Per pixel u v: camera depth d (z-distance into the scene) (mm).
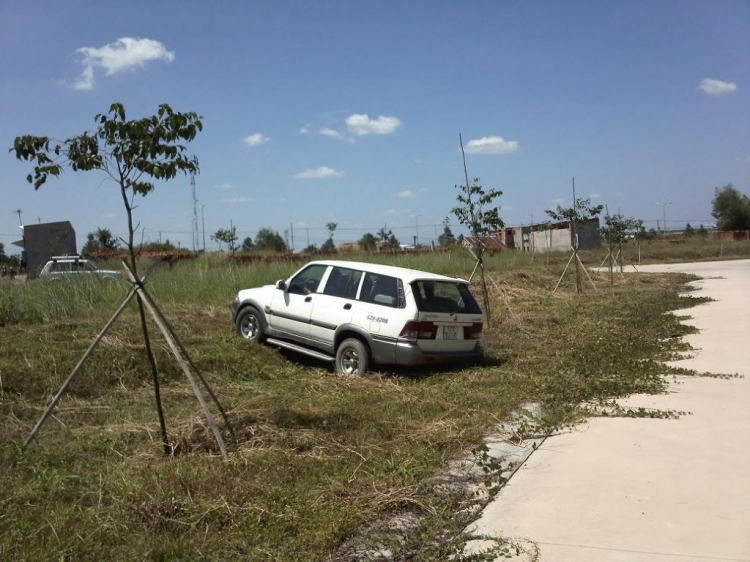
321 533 4566
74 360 8688
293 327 10820
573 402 8578
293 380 9523
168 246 30719
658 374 10125
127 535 4469
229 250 26516
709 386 9367
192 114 6008
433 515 5027
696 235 66625
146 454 5973
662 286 26188
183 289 15180
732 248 54875
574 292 23250
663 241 60219
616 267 38344
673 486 5535
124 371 8805
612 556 4340
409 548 4512
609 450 6543
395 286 9938
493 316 16078
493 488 5562
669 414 7824
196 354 9836
